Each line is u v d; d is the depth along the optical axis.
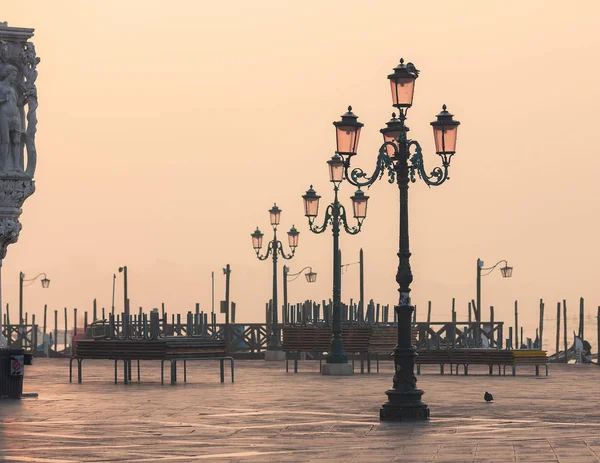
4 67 55.78
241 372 80.12
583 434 39.03
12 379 53.59
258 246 106.56
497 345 99.25
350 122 50.12
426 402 52.97
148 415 45.91
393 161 49.91
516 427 41.66
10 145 56.03
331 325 88.62
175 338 65.19
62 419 44.19
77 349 66.12
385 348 79.62
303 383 66.75
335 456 33.50
